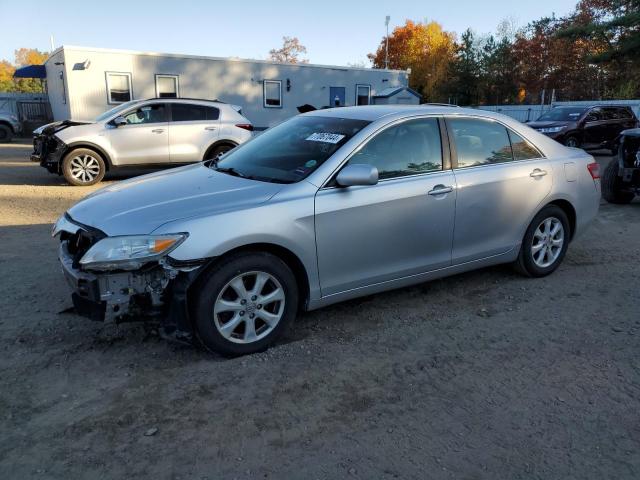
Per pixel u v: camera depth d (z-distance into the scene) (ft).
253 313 11.42
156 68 69.77
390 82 89.30
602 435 9.14
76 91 66.03
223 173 13.52
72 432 8.94
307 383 10.58
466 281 16.48
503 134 15.72
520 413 9.73
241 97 76.48
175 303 10.59
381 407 9.85
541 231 16.55
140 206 11.40
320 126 14.21
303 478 8.00
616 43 94.89
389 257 13.20
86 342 12.03
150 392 10.13
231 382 10.53
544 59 145.89
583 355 11.93
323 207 11.93
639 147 27.45
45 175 39.34
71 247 11.84
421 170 13.73
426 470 8.21
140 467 8.16
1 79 215.10
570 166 16.81
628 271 17.69
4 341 11.98
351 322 13.47
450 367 11.34
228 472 8.09
